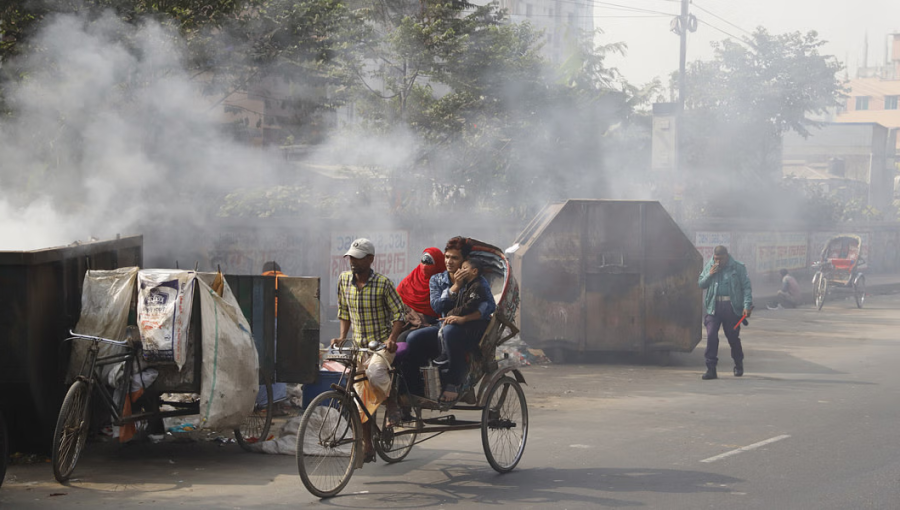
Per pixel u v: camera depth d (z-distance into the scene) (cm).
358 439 609
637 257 1332
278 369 740
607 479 643
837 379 1188
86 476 634
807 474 658
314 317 736
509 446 682
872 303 2620
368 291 630
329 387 758
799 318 2120
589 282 1335
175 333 646
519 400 696
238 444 741
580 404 985
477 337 649
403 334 642
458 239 653
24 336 635
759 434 813
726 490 611
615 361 1368
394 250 1814
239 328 689
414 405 634
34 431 669
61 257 692
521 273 1329
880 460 705
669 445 764
